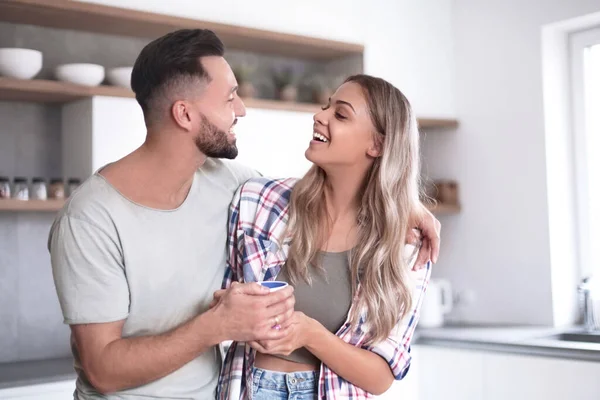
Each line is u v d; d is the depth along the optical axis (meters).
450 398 3.43
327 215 1.82
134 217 1.61
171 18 3.14
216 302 1.58
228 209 1.83
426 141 4.24
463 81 4.05
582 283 3.59
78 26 3.20
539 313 3.70
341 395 1.69
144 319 1.64
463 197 4.05
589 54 3.74
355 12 3.74
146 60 1.63
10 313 3.19
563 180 3.72
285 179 1.89
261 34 3.40
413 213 1.83
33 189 3.01
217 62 1.65
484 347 3.30
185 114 1.61
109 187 1.62
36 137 3.22
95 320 1.55
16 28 3.15
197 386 1.70
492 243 3.90
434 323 3.83
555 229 3.67
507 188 3.84
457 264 4.08
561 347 3.05
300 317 1.58
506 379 3.23
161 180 1.66
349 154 1.76
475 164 3.99
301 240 1.77
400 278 1.73
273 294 1.51
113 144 3.00
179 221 1.68
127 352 1.52
